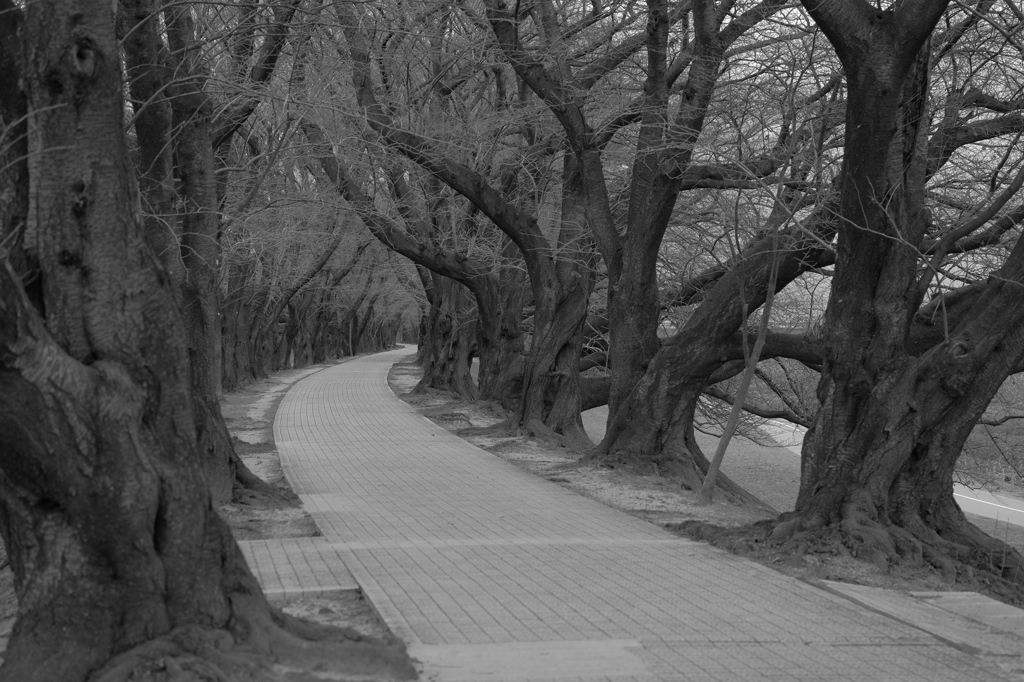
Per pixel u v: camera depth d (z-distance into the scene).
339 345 73.62
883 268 10.12
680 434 16.05
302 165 22.41
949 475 10.14
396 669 5.50
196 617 5.26
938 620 7.27
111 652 5.02
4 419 4.76
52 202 5.14
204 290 11.82
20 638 5.00
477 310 28.92
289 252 33.09
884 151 9.74
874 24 9.49
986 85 14.09
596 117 18.45
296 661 5.35
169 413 5.30
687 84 14.42
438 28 16.38
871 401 10.00
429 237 23.78
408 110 18.25
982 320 10.13
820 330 17.11
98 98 5.16
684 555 9.34
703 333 15.75
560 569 8.62
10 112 5.29
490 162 20.84
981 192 15.76
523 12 17.09
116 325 5.18
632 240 16.02
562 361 21.05
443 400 30.25
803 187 14.66
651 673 5.75
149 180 11.27
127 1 10.22
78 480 4.94
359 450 18.73
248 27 11.27
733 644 6.39
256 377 42.69
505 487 14.05
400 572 8.38
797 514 10.04
